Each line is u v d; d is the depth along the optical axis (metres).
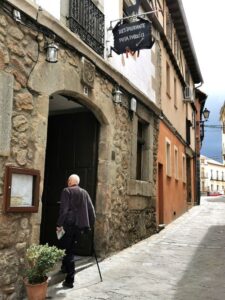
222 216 15.44
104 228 6.85
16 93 4.60
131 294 4.82
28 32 4.83
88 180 7.08
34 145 4.88
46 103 5.14
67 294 4.75
